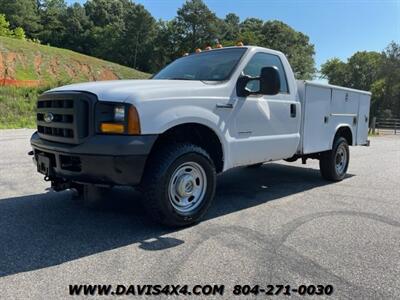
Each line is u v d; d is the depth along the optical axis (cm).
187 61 579
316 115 651
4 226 439
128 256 367
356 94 777
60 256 363
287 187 686
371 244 412
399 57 6375
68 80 4766
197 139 479
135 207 522
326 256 378
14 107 2444
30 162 834
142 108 398
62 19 10538
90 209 509
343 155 755
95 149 387
